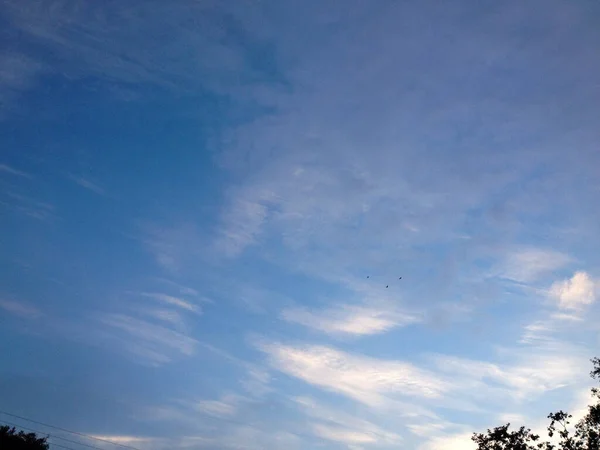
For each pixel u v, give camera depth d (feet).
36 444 192.85
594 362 139.44
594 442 134.41
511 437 146.72
